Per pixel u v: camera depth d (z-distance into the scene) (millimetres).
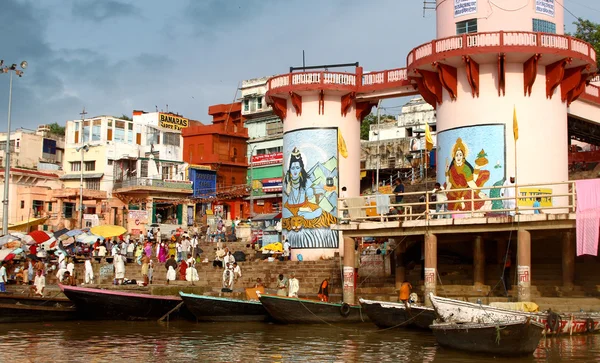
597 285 27344
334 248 38125
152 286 30641
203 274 37312
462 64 32625
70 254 44500
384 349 20484
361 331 24641
